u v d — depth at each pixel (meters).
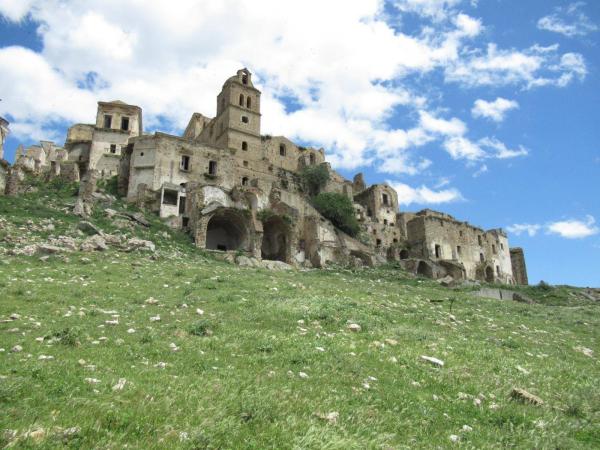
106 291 20.00
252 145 82.56
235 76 86.81
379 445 7.52
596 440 9.09
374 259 67.44
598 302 54.97
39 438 6.22
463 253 88.44
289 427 7.70
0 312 14.66
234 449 6.75
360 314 19.19
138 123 77.88
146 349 11.83
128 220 48.16
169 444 6.57
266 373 10.77
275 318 16.98
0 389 7.62
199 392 8.85
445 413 9.72
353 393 10.07
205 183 58.72
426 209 91.94
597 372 15.13
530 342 19.12
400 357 13.36
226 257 46.28
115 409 7.52
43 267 24.95
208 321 15.13
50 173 62.38
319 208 77.44
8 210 41.78
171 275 27.42
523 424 9.36
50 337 12.16
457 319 22.86
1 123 60.31
